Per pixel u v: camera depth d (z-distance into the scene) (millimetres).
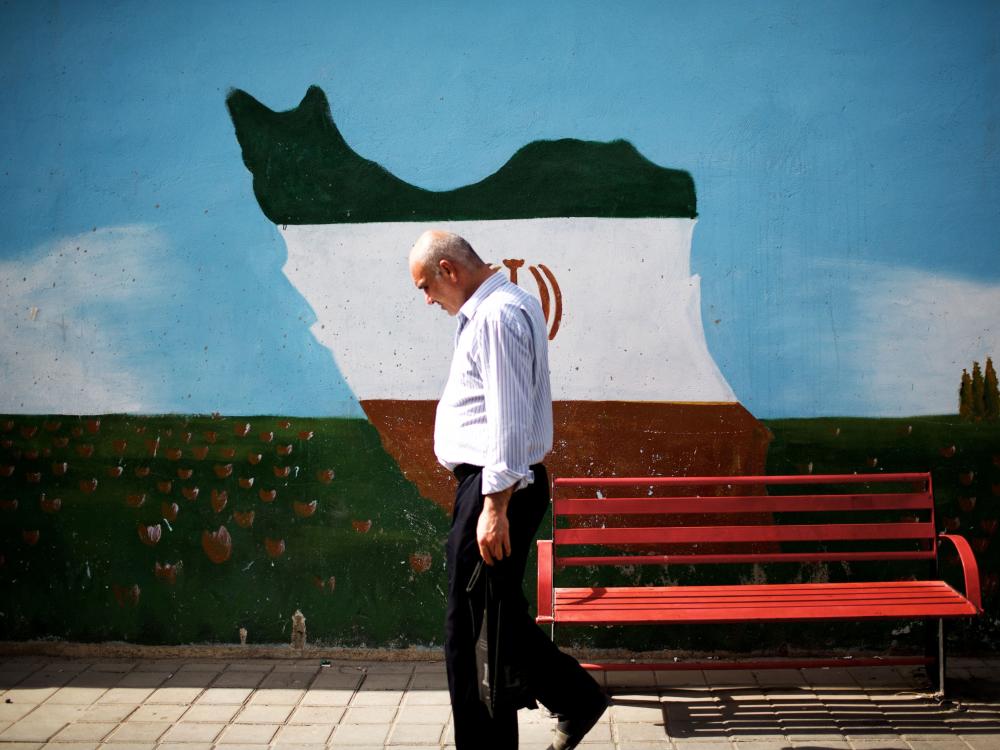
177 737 3645
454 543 3174
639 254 4297
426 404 4383
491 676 3117
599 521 4391
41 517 4512
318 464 4426
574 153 4293
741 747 3494
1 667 4379
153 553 4484
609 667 3902
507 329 3041
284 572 4461
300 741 3611
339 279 4383
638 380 4328
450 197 4332
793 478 3953
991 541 4312
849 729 3629
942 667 3863
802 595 3854
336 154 4355
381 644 4453
